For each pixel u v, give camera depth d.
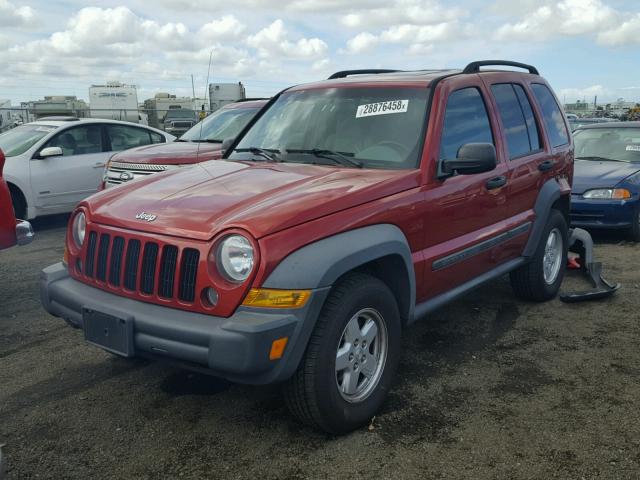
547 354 4.25
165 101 31.52
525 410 3.44
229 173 3.71
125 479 2.81
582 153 9.29
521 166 4.65
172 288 2.96
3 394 3.66
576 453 3.00
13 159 8.80
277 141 4.26
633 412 3.41
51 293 3.44
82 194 9.41
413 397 3.60
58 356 4.24
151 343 2.91
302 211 2.94
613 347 4.37
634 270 6.54
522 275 5.16
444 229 3.79
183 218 3.04
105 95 30.23
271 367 2.77
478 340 4.52
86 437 3.17
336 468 2.88
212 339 2.73
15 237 4.71
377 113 4.00
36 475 2.84
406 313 3.57
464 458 2.96
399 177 3.49
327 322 2.93
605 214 7.84
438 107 3.88
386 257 3.39
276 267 2.78
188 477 2.82
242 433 3.20
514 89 4.94
